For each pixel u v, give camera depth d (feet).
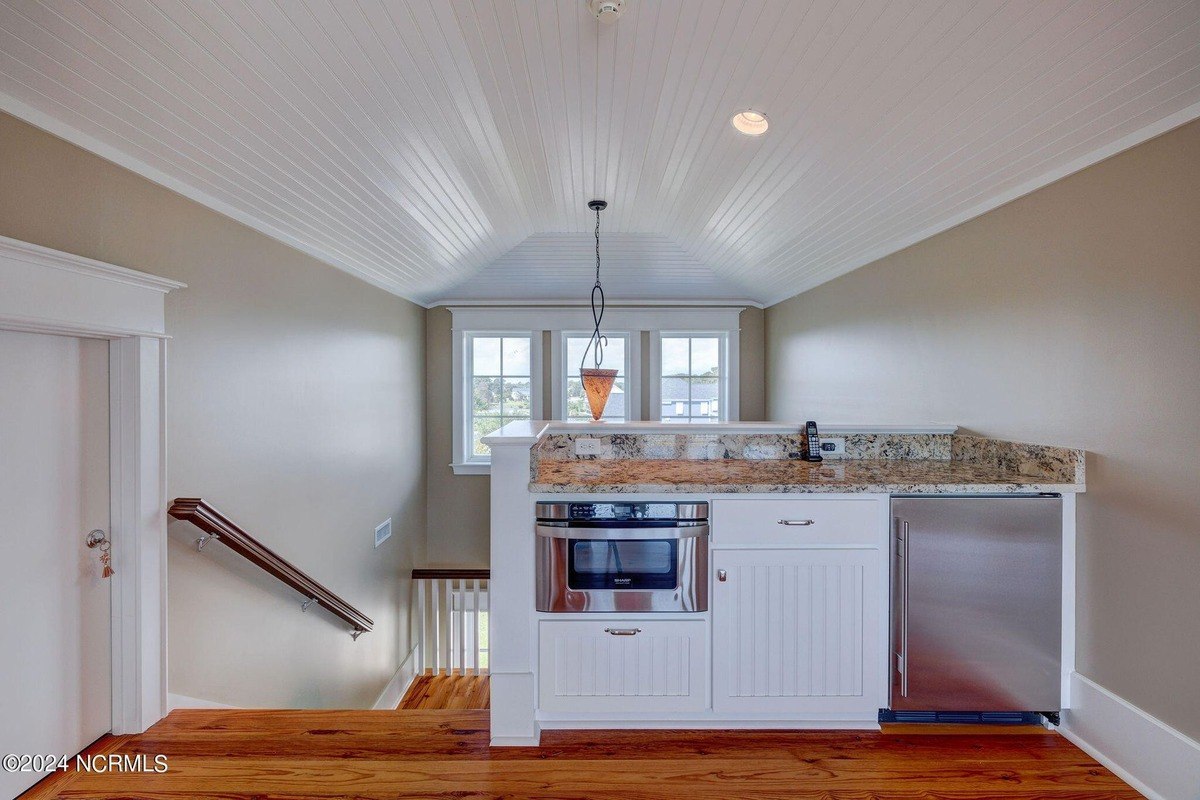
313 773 5.61
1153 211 5.32
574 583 6.21
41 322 4.92
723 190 9.49
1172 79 4.79
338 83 5.71
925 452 8.34
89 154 5.47
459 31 5.55
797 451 8.41
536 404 16.85
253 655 8.31
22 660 5.26
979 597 6.21
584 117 7.42
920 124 6.30
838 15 5.09
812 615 6.28
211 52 4.86
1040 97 5.43
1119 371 5.67
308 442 9.81
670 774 5.68
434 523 16.84
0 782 5.08
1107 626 5.84
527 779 5.59
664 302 16.70
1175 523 5.16
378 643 13.16
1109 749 5.76
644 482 6.28
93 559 5.95
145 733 6.20
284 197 7.68
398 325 14.33
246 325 8.00
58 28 4.25
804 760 5.89
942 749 6.07
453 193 9.23
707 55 5.96
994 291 7.43
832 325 12.40
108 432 6.04
